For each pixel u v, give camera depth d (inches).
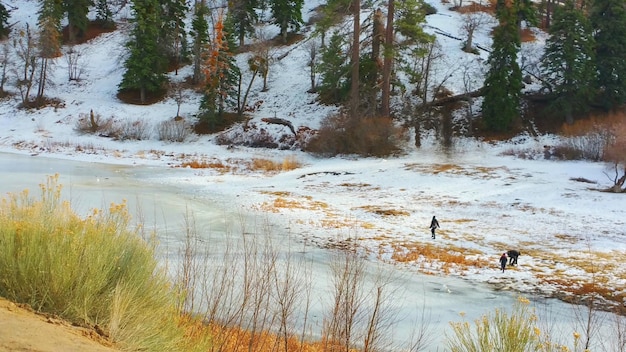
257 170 1400.1
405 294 463.5
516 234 759.7
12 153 1615.4
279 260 534.9
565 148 1397.6
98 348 128.8
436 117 1755.7
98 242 170.4
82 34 2775.6
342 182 1206.3
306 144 1688.0
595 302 469.7
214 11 3016.7
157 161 1549.0
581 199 961.5
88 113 2048.5
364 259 595.2
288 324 315.3
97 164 1461.6
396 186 1148.5
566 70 1615.4
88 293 154.2
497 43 1642.5
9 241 154.9
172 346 168.6
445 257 621.9
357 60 1596.9
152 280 185.0
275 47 2536.9
